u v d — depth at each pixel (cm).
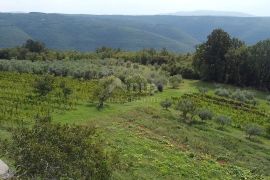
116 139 4556
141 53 14975
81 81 8944
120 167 3581
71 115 5550
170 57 14400
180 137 5259
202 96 8769
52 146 2016
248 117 7250
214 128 6131
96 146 2239
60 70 10025
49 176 1997
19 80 8069
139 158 4059
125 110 6191
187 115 6700
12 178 2083
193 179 3875
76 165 2059
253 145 5566
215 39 11550
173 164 4131
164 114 6319
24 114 5256
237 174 4309
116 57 14962
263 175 4484
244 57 11119
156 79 9525
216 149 5097
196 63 11800
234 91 9838
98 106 6300
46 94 6744
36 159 1967
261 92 10738
